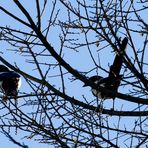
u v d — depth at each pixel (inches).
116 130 426.6
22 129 420.2
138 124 436.5
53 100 433.7
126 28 428.1
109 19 432.5
